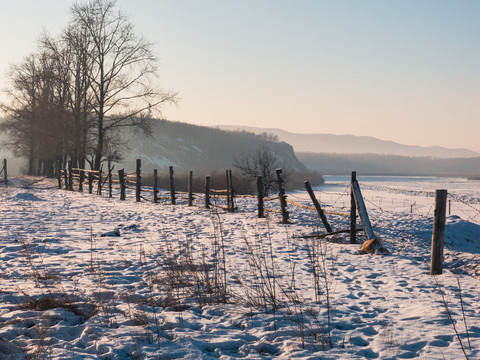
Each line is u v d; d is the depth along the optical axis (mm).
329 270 8258
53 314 5188
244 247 10273
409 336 4773
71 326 4852
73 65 35969
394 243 11547
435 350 4383
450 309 5781
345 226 14062
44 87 38875
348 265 8734
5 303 5645
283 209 14695
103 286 6609
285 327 5023
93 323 4980
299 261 8922
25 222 13664
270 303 5910
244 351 4371
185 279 7066
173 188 21312
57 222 14000
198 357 4121
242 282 7070
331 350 4379
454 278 7691
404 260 9211
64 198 22391
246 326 5105
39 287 6449
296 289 6781
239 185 40219
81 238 11289
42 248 9766
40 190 27000
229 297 6250
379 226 15039
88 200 21859
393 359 4188
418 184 142625
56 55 35500
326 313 5570
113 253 9367
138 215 16469
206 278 6680
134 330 4793
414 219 17406
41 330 4586
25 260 8484
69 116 36719
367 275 7906
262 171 43844
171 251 9492
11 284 6637
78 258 8797
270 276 7586
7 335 4480
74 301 5766
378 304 6070
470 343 4574
